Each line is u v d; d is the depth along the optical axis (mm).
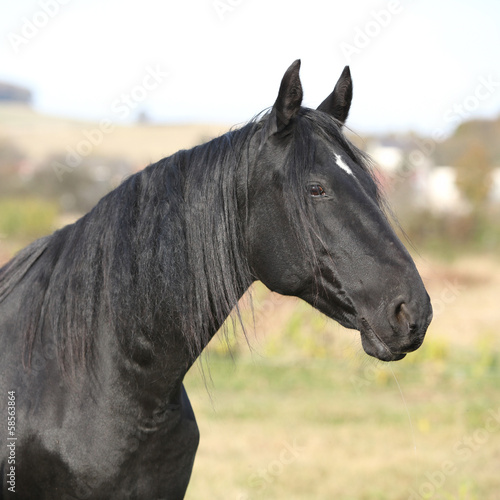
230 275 4598
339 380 16969
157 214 4609
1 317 4988
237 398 15383
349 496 10156
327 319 5805
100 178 49094
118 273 4605
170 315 4566
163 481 4906
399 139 39969
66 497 4582
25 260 5191
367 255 4332
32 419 4590
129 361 4629
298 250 4449
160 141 72562
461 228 40062
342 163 4504
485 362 17625
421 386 16547
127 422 4637
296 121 4617
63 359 4668
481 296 27938
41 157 65000
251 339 13906
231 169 4621
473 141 48219
